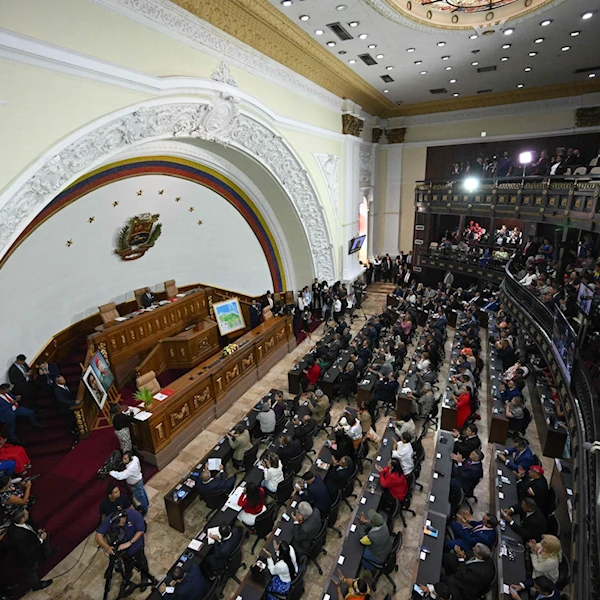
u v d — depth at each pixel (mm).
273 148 12391
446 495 6535
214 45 9203
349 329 14703
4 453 7652
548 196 13391
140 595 5922
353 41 11180
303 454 7891
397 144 20766
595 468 4852
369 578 5758
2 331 9180
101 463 8375
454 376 9828
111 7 6770
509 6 9711
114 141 7320
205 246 15477
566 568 5148
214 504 6914
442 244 19797
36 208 6230
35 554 5801
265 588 5219
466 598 4859
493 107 18188
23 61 5625
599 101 15953
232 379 11023
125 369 11461
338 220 17297
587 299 7348
